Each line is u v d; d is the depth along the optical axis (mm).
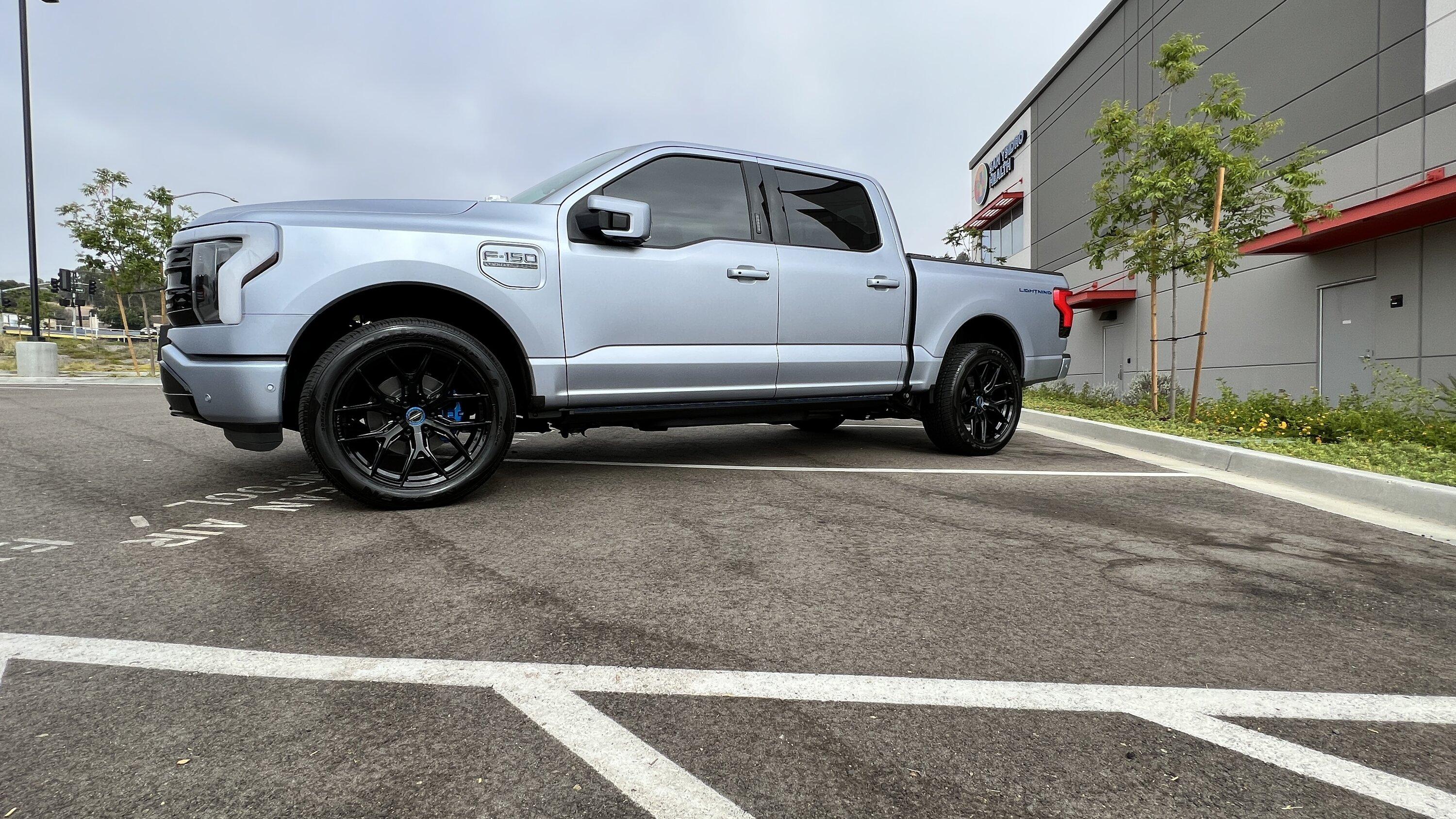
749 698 1737
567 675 1833
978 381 5582
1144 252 9102
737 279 4320
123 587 2418
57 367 18484
